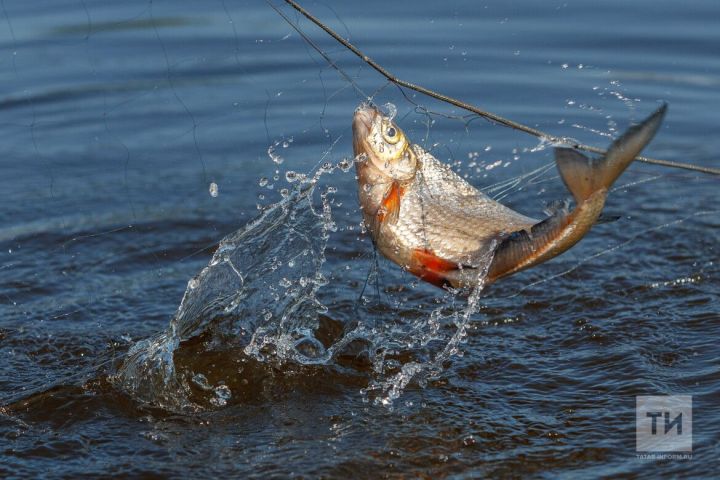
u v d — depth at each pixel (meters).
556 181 16.95
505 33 21.61
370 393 10.79
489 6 22.75
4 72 20.50
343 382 11.02
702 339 11.73
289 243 12.38
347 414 10.35
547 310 12.73
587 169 8.00
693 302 12.76
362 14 22.42
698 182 17.00
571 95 19.27
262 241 12.39
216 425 10.24
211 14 22.39
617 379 10.89
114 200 16.62
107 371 11.29
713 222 15.34
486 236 9.07
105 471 9.44
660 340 11.74
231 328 11.80
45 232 15.41
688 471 9.20
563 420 10.12
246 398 10.75
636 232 15.11
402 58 20.48
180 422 10.32
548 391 10.71
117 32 22.02
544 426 10.02
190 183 17.31
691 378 10.86
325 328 12.32
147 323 12.69
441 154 17.75
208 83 20.36
